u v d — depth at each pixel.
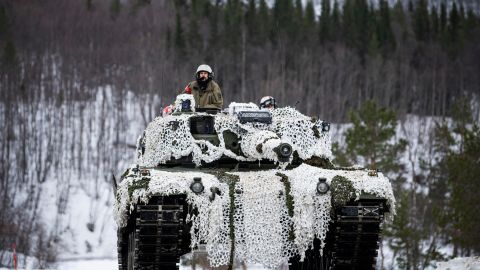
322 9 131.12
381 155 68.88
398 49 134.75
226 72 103.75
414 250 63.12
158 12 108.00
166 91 83.81
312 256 21.30
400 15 148.88
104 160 94.06
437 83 130.62
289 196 18.41
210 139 21.30
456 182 59.97
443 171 73.44
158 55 100.00
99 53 109.31
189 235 19.67
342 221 18.00
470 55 133.75
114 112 107.31
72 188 89.62
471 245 57.53
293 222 18.38
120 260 23.44
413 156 99.88
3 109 106.38
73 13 110.38
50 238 74.94
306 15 124.00
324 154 21.27
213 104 25.62
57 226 78.94
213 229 17.89
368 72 121.44
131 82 106.69
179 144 21.08
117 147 96.00
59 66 114.00
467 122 78.88
